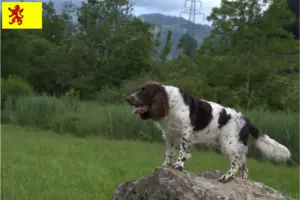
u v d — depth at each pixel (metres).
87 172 12.35
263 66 24.86
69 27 60.31
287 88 24.52
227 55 25.95
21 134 21.05
